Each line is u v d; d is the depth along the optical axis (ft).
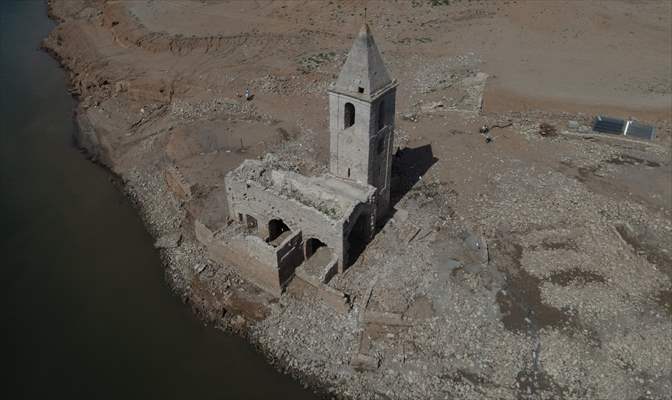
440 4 282.97
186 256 132.05
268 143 171.32
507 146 164.96
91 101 208.54
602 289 116.57
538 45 236.84
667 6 272.51
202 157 164.04
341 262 117.29
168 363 109.09
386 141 123.34
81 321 118.73
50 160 177.99
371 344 106.22
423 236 129.18
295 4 284.82
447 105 187.83
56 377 106.93
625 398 97.71
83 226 147.84
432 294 114.62
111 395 103.50
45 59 256.11
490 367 102.68
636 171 153.89
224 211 140.67
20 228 147.02
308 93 200.95
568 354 103.86
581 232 130.62
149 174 164.04
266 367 107.04
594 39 241.14
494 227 133.28
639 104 185.68
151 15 270.05
